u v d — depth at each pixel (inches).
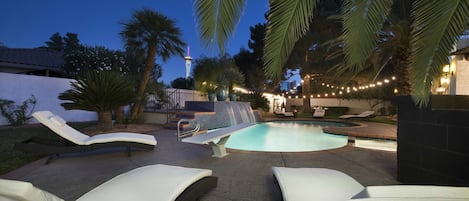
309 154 171.0
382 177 122.4
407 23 235.6
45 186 107.4
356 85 648.4
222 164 145.2
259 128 414.6
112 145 154.3
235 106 440.5
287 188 79.3
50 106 342.3
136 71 582.9
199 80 594.2
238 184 112.2
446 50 76.2
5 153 157.3
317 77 653.3
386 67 521.0
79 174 123.7
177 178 83.5
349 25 92.0
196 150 183.8
